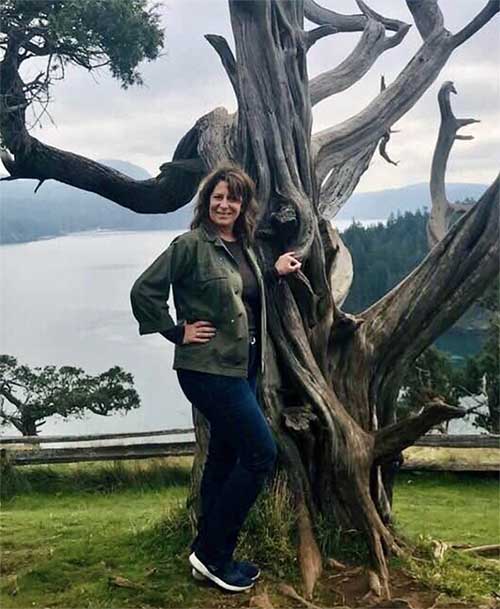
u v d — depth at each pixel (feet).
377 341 14.84
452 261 14.48
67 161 18.42
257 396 13.82
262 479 11.69
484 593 13.01
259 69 15.06
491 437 30.63
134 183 18.65
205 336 11.18
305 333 14.32
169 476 28.66
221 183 11.63
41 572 13.78
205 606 12.25
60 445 34.96
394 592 12.86
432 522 21.34
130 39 19.76
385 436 13.94
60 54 19.39
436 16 19.08
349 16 20.62
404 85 18.95
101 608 12.33
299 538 13.53
